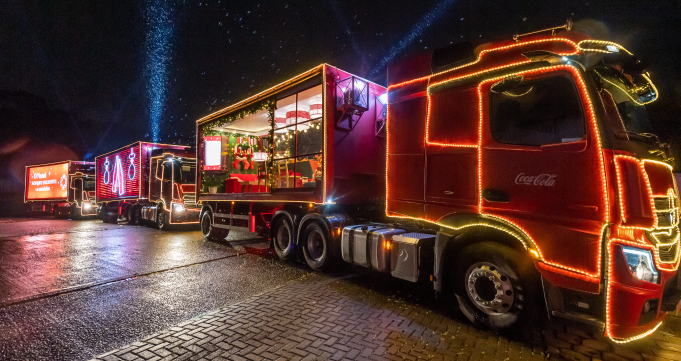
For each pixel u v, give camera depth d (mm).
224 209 9539
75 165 22469
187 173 13156
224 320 3877
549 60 3191
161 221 13367
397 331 3549
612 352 3098
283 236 7133
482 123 3672
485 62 3725
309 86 6262
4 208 29859
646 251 2725
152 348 3234
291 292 4895
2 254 8289
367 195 6445
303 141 7305
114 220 18391
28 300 4758
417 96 4340
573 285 2965
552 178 3131
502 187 3453
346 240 5273
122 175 16703
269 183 7191
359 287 5121
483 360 2965
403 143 4465
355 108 6129
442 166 4016
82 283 5598
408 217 4340
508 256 3359
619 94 3371
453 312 4094
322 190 5836
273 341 3334
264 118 8688
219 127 9891
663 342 3273
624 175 2768
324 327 3654
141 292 5074
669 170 3217
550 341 3312
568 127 3084
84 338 3543
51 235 12188
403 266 4359
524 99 3391
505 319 3391
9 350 3291
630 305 2695
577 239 2961
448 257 3928
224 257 7559
